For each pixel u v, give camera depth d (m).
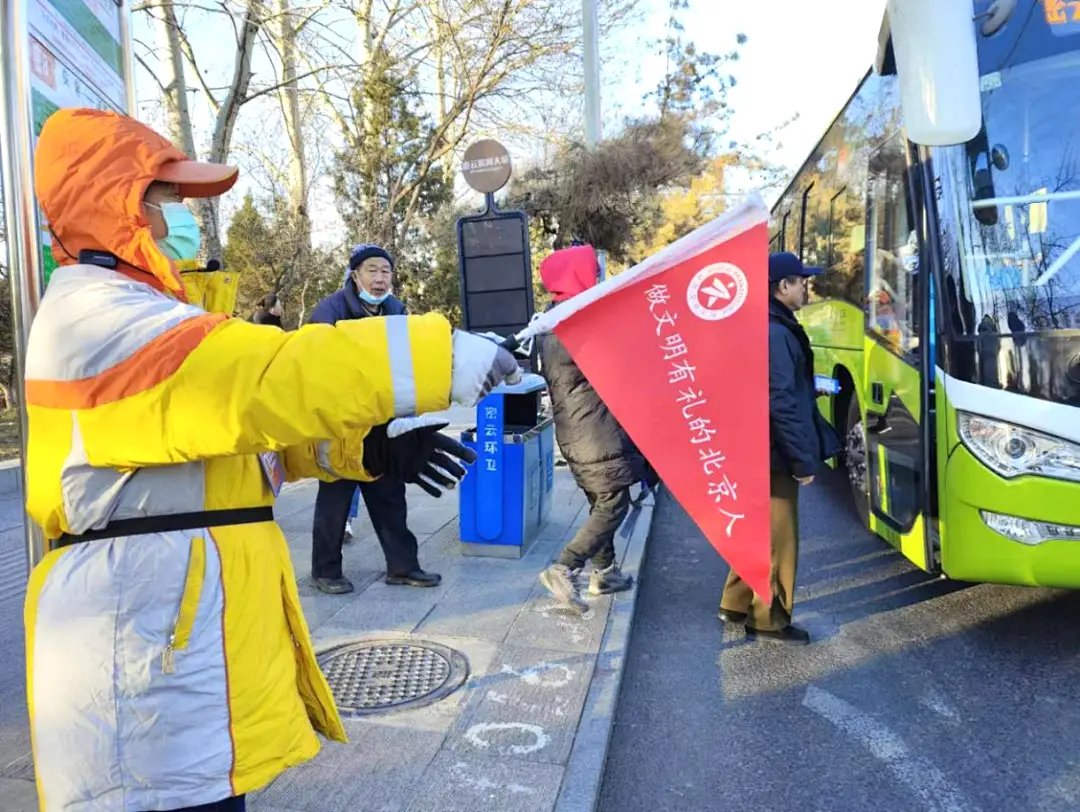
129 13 2.76
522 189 10.89
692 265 1.86
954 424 3.79
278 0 12.62
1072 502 3.46
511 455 5.12
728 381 1.85
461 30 13.83
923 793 2.86
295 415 1.35
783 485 3.94
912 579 5.00
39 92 2.04
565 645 3.81
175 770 1.45
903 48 2.60
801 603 4.69
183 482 1.51
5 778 2.74
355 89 15.26
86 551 1.48
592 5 10.19
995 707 3.44
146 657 1.44
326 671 3.54
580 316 1.87
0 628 4.26
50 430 1.44
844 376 6.63
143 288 1.53
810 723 3.35
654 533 6.28
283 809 2.56
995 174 3.87
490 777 2.73
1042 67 3.92
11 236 1.97
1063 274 3.63
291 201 15.27
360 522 6.29
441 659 3.66
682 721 3.38
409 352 1.38
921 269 4.04
